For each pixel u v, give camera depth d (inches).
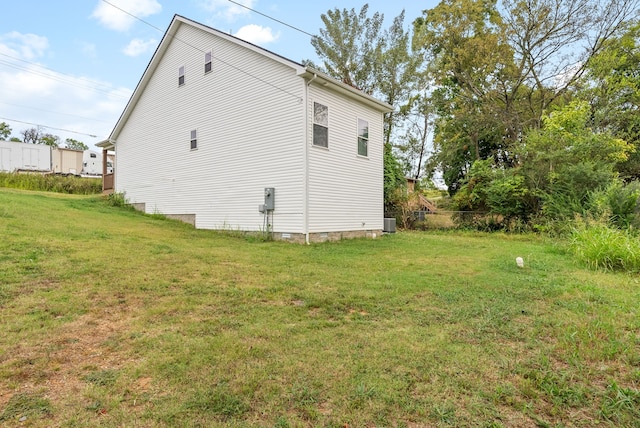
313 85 402.0
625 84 682.8
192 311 155.0
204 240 377.4
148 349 116.2
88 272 204.4
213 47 481.1
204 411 83.6
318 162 406.0
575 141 531.8
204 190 490.0
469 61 799.1
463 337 129.3
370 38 917.8
